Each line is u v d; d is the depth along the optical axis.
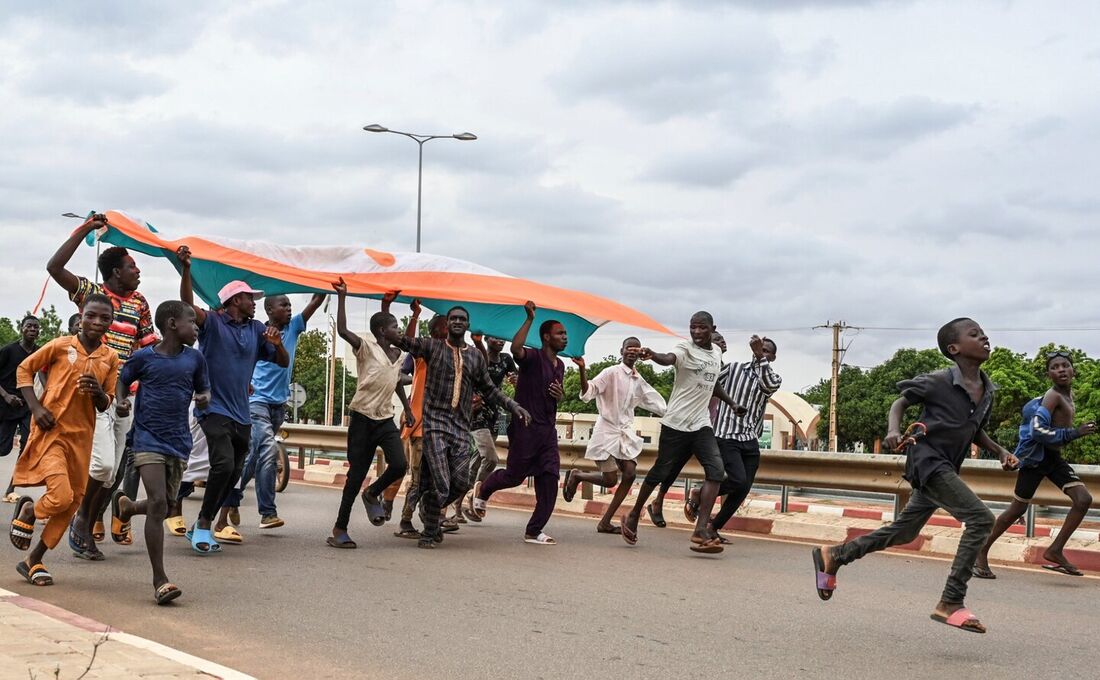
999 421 58.56
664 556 10.46
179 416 7.54
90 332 7.52
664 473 11.09
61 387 7.47
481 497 12.18
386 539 11.08
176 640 6.33
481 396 12.41
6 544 9.50
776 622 7.35
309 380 79.69
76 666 5.14
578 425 52.22
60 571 8.33
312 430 20.11
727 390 11.67
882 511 14.36
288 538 10.81
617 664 6.06
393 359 10.79
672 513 13.71
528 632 6.79
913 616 7.70
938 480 6.69
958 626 6.59
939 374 6.83
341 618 7.05
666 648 6.48
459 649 6.30
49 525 7.65
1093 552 10.30
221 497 9.44
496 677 5.73
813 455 12.73
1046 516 16.19
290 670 5.75
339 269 11.56
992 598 8.59
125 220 10.22
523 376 11.14
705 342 11.10
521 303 11.74
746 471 11.72
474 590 8.18
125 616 6.90
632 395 12.20
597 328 12.62
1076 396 54.78
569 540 11.51
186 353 7.62
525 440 11.11
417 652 6.20
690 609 7.70
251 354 9.36
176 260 10.51
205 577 8.34
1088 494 9.57
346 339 10.37
